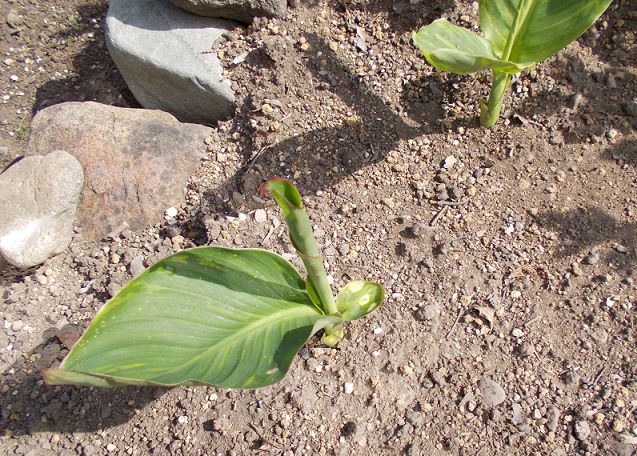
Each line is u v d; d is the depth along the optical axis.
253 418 0.68
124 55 0.84
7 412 0.71
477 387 0.68
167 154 0.80
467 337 0.70
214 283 0.65
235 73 0.83
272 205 0.77
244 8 0.83
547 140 0.78
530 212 0.75
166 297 0.64
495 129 0.79
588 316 0.70
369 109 0.80
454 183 0.77
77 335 0.74
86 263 0.77
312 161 0.79
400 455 0.66
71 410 0.71
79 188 0.79
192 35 0.84
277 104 0.81
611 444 0.65
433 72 0.81
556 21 0.70
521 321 0.70
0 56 0.98
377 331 0.71
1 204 0.77
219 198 0.79
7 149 0.90
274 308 0.65
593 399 0.67
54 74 0.96
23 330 0.75
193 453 0.67
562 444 0.66
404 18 0.83
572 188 0.76
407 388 0.68
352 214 0.76
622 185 0.75
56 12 1.01
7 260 0.76
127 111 0.83
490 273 0.72
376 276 0.73
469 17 0.82
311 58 0.82
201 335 0.63
